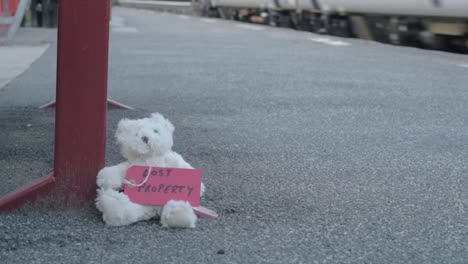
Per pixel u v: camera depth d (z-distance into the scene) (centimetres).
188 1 3569
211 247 251
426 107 594
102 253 244
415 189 338
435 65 947
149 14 3266
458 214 299
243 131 475
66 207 280
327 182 348
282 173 364
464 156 413
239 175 357
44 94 618
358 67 911
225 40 1416
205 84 714
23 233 260
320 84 730
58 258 239
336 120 525
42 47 1072
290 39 1479
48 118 503
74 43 271
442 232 274
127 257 240
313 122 515
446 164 392
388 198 321
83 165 278
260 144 435
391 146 438
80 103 275
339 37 1560
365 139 458
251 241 258
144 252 245
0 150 400
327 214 294
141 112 538
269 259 242
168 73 805
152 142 270
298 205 306
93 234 260
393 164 390
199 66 891
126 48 1153
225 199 311
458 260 246
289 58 1030
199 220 278
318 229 274
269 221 282
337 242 260
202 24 2161
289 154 409
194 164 378
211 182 341
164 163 277
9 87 661
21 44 1104
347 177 359
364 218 290
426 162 396
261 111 557
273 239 261
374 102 614
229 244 254
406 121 528
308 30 1881
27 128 465
